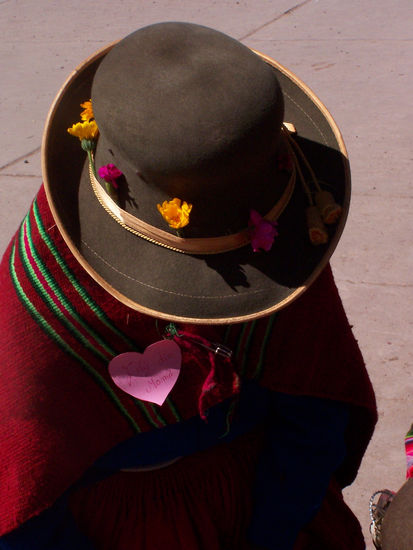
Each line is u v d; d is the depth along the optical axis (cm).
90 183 125
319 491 151
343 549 166
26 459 127
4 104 537
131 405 133
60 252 124
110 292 118
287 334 133
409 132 453
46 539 136
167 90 107
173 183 110
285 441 149
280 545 154
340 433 148
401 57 546
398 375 292
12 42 646
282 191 123
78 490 145
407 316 320
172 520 148
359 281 341
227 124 106
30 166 454
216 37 116
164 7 691
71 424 129
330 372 140
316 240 120
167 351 128
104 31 651
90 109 126
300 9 651
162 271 120
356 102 492
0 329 127
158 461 142
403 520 131
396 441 268
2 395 127
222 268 120
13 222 402
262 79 110
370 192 401
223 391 133
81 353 126
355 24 609
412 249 358
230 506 151
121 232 121
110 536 150
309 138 133
